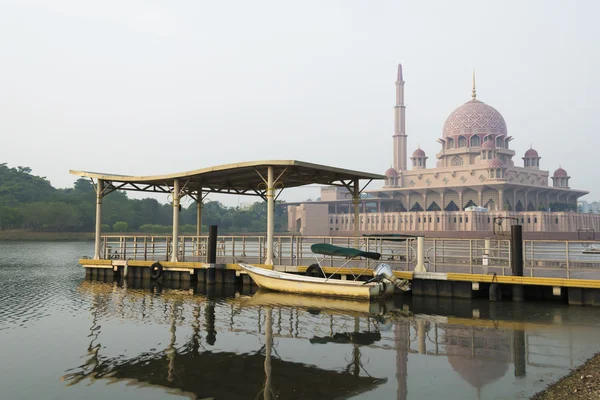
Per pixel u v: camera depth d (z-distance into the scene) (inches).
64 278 1184.8
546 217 4781.0
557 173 6510.8
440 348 524.4
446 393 386.0
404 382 414.9
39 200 5354.3
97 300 848.3
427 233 5088.6
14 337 583.8
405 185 6407.5
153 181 1169.4
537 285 788.0
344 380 422.9
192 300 841.5
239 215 6466.5
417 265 871.1
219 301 829.2
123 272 1137.4
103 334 597.6
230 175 1107.3
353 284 824.9
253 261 1082.7
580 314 695.1
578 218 5027.1
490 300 804.6
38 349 529.3
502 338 563.2
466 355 496.1
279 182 1013.8
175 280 1087.6
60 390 404.8
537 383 404.5
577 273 863.7
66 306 789.9
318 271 910.4
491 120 6225.4
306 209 5915.4
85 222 4608.8
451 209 6215.6
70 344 550.0
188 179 1093.8
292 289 895.1
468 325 633.0
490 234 4694.9
